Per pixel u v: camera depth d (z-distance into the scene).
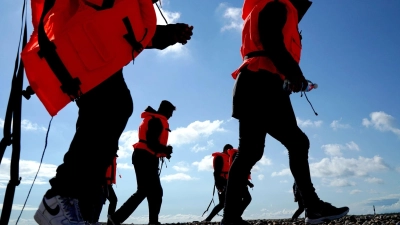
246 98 2.80
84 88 1.80
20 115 1.71
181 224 8.91
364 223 4.71
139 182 5.37
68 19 1.83
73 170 1.86
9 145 1.68
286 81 2.72
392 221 4.60
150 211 5.48
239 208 2.78
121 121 2.00
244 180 2.80
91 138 1.90
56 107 1.81
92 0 1.85
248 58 2.88
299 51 2.94
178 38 2.19
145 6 1.97
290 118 2.83
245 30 2.98
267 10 2.75
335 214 2.83
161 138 6.06
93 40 1.79
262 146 2.84
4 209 1.62
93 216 1.97
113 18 1.83
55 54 1.73
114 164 7.61
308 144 2.89
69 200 1.84
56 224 1.80
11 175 1.65
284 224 6.23
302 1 3.13
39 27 1.73
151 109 6.01
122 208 5.14
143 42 1.96
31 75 1.74
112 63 1.85
